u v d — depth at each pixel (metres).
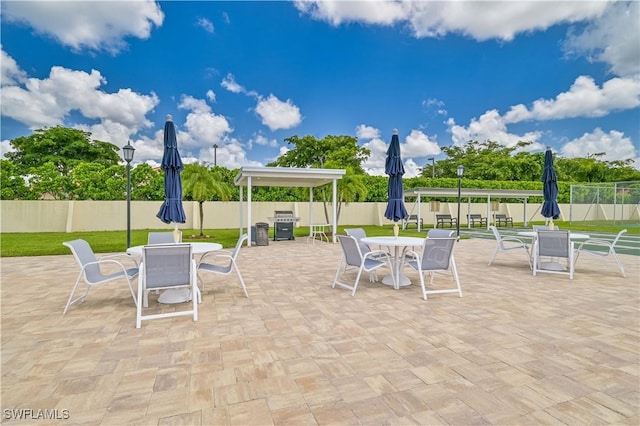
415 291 5.19
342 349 3.06
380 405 2.19
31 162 22.11
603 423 2.01
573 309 4.26
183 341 3.26
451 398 2.27
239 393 2.34
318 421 2.03
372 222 22.11
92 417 2.06
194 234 15.20
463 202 23.98
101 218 17.17
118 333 3.46
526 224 21.55
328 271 6.83
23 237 13.55
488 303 4.54
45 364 2.77
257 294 5.02
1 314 4.07
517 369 2.68
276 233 13.06
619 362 2.79
